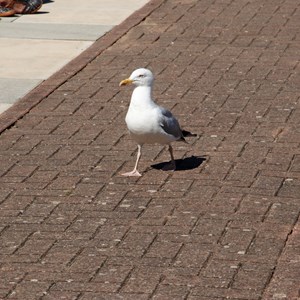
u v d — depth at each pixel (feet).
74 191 36.58
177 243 32.12
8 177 38.01
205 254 31.30
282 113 44.57
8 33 58.70
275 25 59.21
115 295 28.91
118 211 34.73
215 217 33.99
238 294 28.81
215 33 57.77
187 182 37.11
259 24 59.47
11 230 33.40
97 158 39.86
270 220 33.71
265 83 48.96
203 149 40.50
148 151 40.50
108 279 29.86
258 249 31.60
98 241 32.45
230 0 65.36
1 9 62.54
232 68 51.42
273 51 54.29
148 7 63.87
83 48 55.77
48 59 53.83
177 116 44.37
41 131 43.14
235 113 44.65
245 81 49.26
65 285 29.55
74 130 43.16
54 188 36.88
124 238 32.63
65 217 34.35
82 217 34.32
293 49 54.65
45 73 51.47
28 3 62.95
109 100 47.09
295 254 31.22
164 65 52.21
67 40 57.26
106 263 30.89
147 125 36.86
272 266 30.48
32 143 41.68
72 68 52.08
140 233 32.91
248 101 46.29
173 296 28.76
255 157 39.42
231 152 40.01
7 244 32.37
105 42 56.65
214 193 36.01
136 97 36.99
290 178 37.27
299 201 35.27
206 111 45.01
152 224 33.58
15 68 52.34
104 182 37.37
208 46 55.36
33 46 56.18
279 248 31.65
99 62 53.11
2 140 42.11
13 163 39.45
